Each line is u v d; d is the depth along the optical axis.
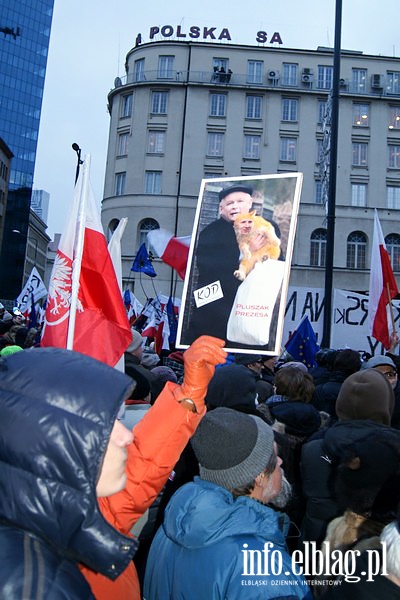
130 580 1.81
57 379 1.23
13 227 86.62
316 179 37.53
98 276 3.42
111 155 38.91
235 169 37.41
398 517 1.52
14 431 1.17
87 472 1.17
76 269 3.19
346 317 8.52
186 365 1.91
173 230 36.62
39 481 1.16
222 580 1.66
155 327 10.55
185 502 1.86
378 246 6.92
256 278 2.98
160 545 1.98
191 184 37.12
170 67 38.41
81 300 3.43
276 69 38.66
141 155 37.53
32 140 89.69
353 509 1.98
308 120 38.06
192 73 38.16
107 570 1.21
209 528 1.75
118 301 3.42
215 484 1.93
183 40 38.56
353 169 37.53
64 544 1.19
